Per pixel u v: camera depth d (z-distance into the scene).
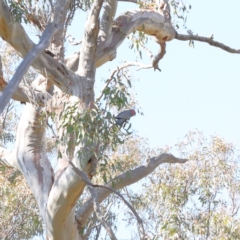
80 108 28.97
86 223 34.09
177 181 46.84
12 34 30.09
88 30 30.77
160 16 36.66
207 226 45.66
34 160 34.56
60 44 33.78
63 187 30.16
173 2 38.03
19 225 43.72
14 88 17.45
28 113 35.09
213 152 48.22
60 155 28.81
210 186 47.16
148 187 46.78
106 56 33.91
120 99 28.41
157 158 33.88
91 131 27.77
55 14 33.09
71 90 30.30
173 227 44.00
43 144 35.19
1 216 43.69
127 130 27.83
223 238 44.97
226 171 47.62
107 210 43.38
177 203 46.12
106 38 34.12
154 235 42.28
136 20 35.59
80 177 28.61
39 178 33.91
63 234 31.91
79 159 28.52
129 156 45.00
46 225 31.98
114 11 34.16
